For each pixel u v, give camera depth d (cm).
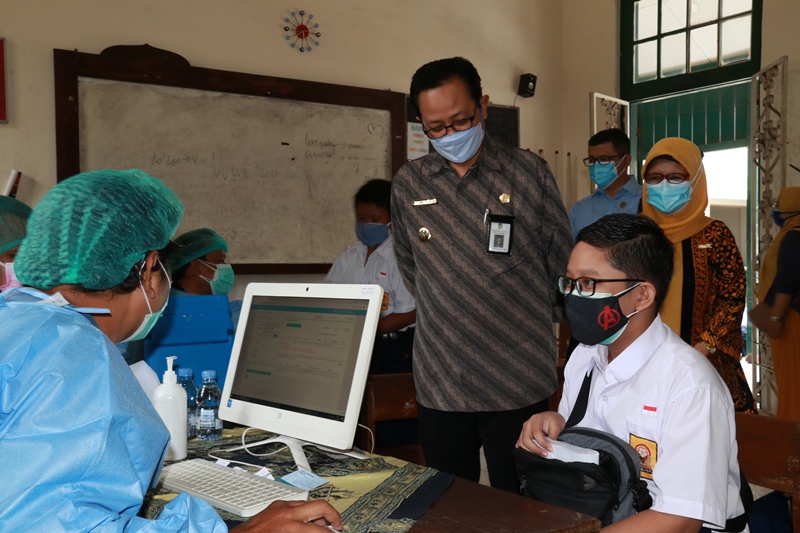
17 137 362
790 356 250
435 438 190
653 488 123
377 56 470
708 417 116
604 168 325
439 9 496
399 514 119
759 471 136
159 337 186
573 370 152
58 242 98
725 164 593
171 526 90
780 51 445
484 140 190
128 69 382
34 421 83
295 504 108
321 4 448
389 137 469
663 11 507
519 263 183
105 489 85
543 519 115
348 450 160
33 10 364
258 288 178
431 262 189
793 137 439
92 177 106
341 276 312
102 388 88
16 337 88
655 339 129
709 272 223
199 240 224
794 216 252
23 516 80
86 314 102
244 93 416
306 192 439
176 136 398
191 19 405
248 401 171
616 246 126
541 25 547
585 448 122
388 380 194
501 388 182
